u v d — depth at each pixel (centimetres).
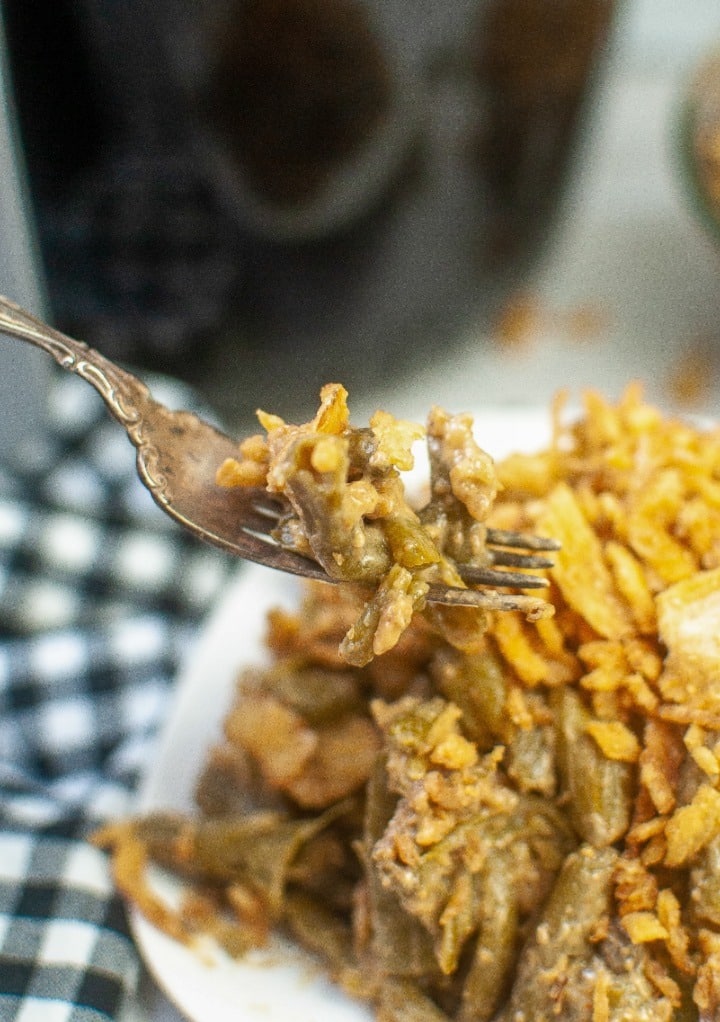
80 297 45
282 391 49
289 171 42
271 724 34
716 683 30
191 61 39
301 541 28
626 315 54
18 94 40
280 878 34
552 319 53
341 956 33
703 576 31
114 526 43
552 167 47
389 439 28
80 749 40
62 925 34
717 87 48
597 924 31
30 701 40
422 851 31
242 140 41
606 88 52
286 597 39
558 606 32
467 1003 32
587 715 31
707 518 32
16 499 43
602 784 31
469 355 52
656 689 31
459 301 50
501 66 41
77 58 40
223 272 45
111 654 41
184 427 30
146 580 43
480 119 43
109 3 38
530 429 40
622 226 57
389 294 47
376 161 42
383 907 32
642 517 32
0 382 44
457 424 29
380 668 33
